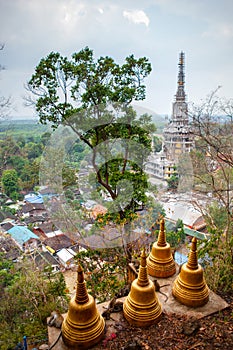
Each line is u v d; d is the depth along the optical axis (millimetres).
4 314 5641
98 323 2662
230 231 5379
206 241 5191
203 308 3125
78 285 2602
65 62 4883
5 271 7660
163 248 3658
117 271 5484
